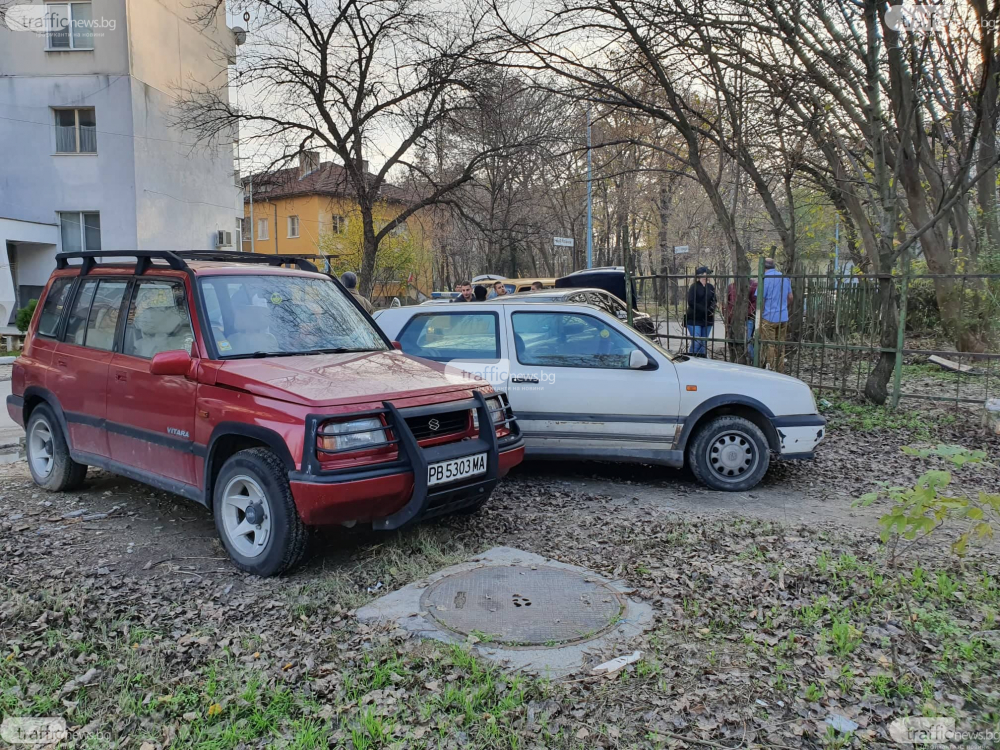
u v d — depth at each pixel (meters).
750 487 6.29
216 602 3.93
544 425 6.49
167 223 24.80
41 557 4.59
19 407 6.25
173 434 4.69
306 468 3.91
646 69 10.19
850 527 5.29
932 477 3.62
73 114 23.14
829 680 3.14
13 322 22.56
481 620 3.65
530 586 4.08
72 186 23.11
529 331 6.68
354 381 4.29
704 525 5.20
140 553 4.67
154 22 23.95
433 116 18.42
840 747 2.69
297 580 4.21
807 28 9.85
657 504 5.87
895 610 3.79
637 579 4.21
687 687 3.07
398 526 4.25
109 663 3.25
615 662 3.25
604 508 5.71
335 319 5.40
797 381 6.46
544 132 15.70
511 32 9.99
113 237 23.28
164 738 2.72
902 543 4.86
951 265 12.66
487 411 4.67
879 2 9.02
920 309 13.65
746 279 10.20
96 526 5.21
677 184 32.38
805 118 10.68
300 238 44.38
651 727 2.79
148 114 23.67
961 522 5.41
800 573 4.27
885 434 8.39
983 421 8.67
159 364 4.45
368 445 4.05
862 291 9.99
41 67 22.67
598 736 2.73
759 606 3.86
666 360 6.40
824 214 16.11
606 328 6.55
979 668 3.24
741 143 10.49
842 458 7.40
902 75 9.71
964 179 9.55
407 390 4.36
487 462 4.61
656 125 13.78
